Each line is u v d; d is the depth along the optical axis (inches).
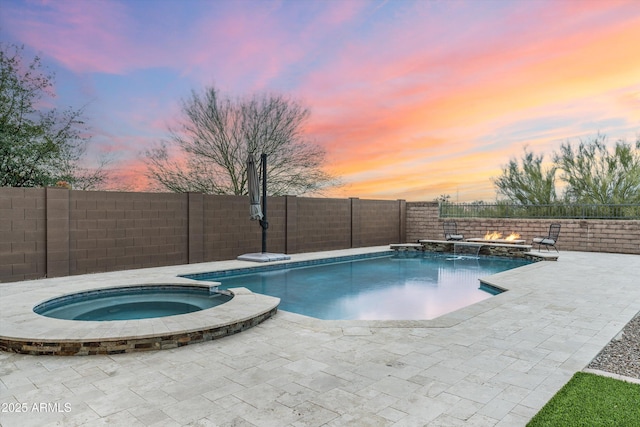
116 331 178.9
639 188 663.8
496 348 175.8
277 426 109.1
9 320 197.0
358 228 659.4
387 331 202.4
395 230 732.0
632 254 570.3
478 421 111.9
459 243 608.4
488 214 706.2
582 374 142.7
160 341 177.5
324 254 553.0
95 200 375.9
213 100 724.0
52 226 347.6
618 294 292.2
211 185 741.3
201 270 394.9
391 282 395.5
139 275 359.3
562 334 196.4
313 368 153.1
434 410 118.5
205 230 460.8
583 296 285.3
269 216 528.4
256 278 411.8
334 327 210.2
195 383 139.4
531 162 746.8
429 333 199.2
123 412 117.5
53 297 259.8
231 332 198.5
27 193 335.9
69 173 523.5
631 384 133.0
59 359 165.6
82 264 367.2
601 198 695.7
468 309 246.7
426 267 496.4
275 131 761.0
